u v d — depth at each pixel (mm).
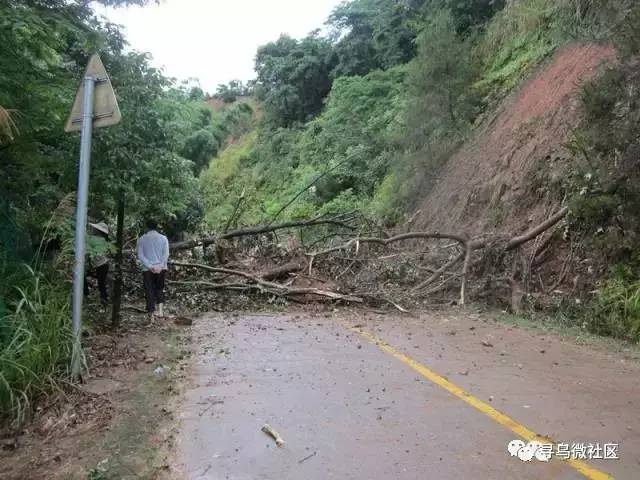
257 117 50031
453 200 16750
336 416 4812
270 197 33406
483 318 9828
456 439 4332
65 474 3791
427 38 19359
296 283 11953
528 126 14859
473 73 19422
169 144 8602
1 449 4219
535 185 12891
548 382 5852
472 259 12336
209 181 42375
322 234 17484
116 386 5574
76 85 7375
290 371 6207
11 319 5434
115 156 7715
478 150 17312
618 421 4734
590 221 9773
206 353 7020
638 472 3814
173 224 13977
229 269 12203
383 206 21625
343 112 29969
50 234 7016
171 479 3688
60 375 5457
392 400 5234
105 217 9758
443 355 7020
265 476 3723
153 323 8891
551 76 15500
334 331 8570
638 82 9477
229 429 4504
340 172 26453
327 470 3807
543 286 10898
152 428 4527
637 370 6398
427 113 19562
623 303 8477
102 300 9836
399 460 3963
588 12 13969
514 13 19875
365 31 34469
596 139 9625
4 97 6074
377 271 12992
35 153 7266
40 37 6055
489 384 5754
